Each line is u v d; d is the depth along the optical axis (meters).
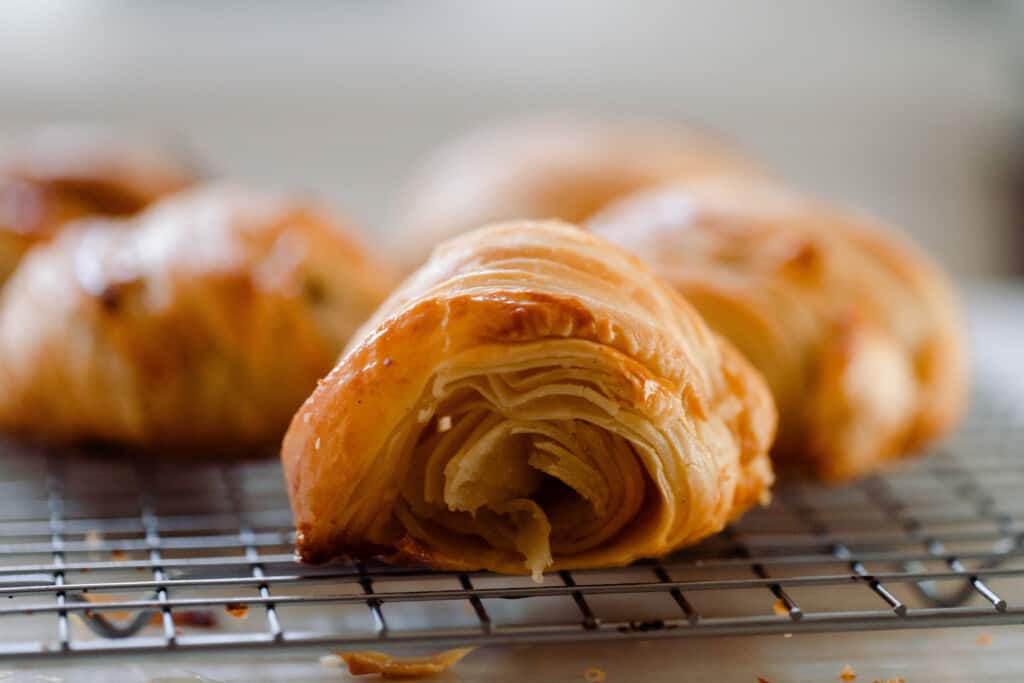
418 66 0.98
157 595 0.45
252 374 0.53
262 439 0.54
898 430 0.54
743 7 1.03
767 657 0.45
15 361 0.54
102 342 0.53
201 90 0.95
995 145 1.04
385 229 0.99
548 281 0.45
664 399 0.44
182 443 0.54
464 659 0.45
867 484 0.54
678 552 0.48
